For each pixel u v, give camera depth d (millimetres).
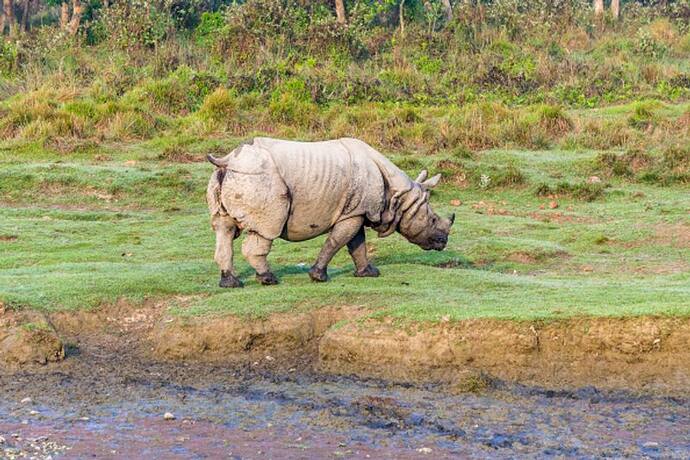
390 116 40625
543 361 16797
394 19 64250
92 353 17844
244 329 17797
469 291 19391
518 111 42312
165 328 17984
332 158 19125
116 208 30625
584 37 61656
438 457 13703
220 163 18797
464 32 58531
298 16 56594
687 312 17016
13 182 31906
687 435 14562
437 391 16219
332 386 16500
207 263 22312
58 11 75938
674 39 62406
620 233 26609
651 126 39906
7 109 40688
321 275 20031
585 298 18266
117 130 38812
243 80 46531
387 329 17250
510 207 31156
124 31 54938
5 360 17156
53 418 15078
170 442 14180
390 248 24438
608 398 15969
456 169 33656
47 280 20094
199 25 59062
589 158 35625
